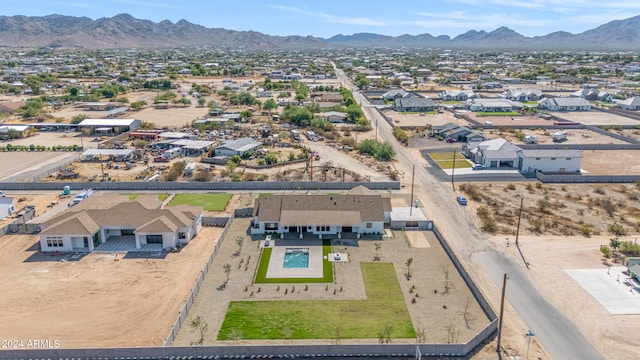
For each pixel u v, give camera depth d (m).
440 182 94.94
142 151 117.56
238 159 106.75
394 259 61.53
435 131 140.25
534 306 50.50
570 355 42.72
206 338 44.47
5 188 89.81
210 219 72.94
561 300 51.66
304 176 97.75
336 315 48.47
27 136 138.12
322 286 54.38
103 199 73.56
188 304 49.38
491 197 85.75
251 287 54.00
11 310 49.31
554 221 74.12
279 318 47.84
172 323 47.22
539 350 43.28
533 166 100.94
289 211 69.25
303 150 117.38
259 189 90.75
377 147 115.06
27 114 166.00
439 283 55.22
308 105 179.50
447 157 114.31
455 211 79.00
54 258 61.47
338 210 69.75
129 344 43.84
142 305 50.41
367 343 44.00
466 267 59.16
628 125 150.12
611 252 62.84
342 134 141.12
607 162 108.44
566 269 58.59
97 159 112.06
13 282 55.09
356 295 52.41
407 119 166.50
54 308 49.75
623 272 57.62
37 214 77.44
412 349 41.84
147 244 65.69
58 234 62.69
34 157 114.88
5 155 116.94
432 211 79.00
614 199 84.12
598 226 72.12
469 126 151.38
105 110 182.38
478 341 43.91
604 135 138.50
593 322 47.72
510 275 57.19
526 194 87.12
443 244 65.50
